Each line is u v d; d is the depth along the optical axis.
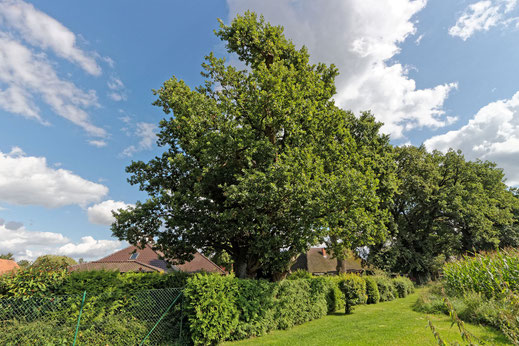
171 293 10.59
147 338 9.53
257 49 18.55
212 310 10.04
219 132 14.80
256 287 12.23
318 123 17.44
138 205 15.19
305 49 18.62
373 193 14.02
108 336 8.94
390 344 8.02
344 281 17.44
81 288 10.02
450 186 36.75
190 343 10.12
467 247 41.72
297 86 15.61
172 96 17.34
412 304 17.53
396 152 36.50
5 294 8.81
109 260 34.50
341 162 17.03
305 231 13.02
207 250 18.84
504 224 42.16
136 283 11.69
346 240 15.21
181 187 16.19
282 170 12.63
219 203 16.48
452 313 2.77
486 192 41.94
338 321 13.51
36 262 10.61
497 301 9.93
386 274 30.53
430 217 38.66
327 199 12.95
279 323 12.63
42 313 8.64
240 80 17.88
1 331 7.82
